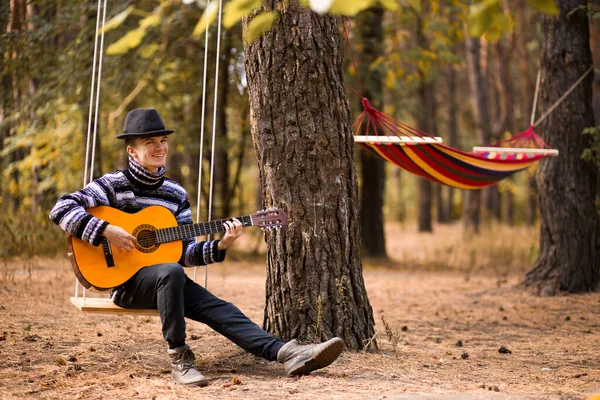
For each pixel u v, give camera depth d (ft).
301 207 16.15
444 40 49.37
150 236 14.71
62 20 33.91
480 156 26.63
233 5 6.97
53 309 21.29
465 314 26.12
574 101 29.43
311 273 16.21
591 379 15.11
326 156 16.20
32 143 44.14
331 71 16.38
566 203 29.48
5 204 50.26
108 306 14.56
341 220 16.40
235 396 12.95
